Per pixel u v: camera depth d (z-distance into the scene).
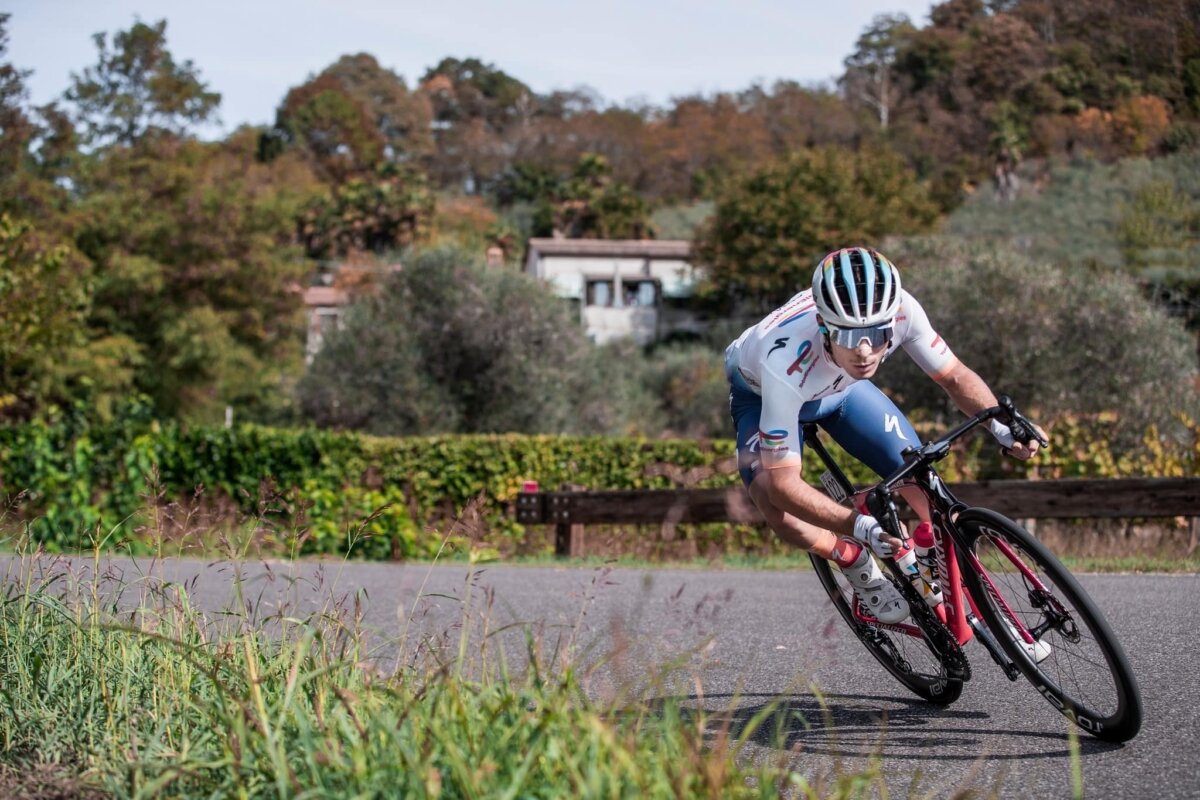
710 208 83.88
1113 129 26.19
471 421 25.42
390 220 61.66
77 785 2.86
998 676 4.34
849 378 3.69
